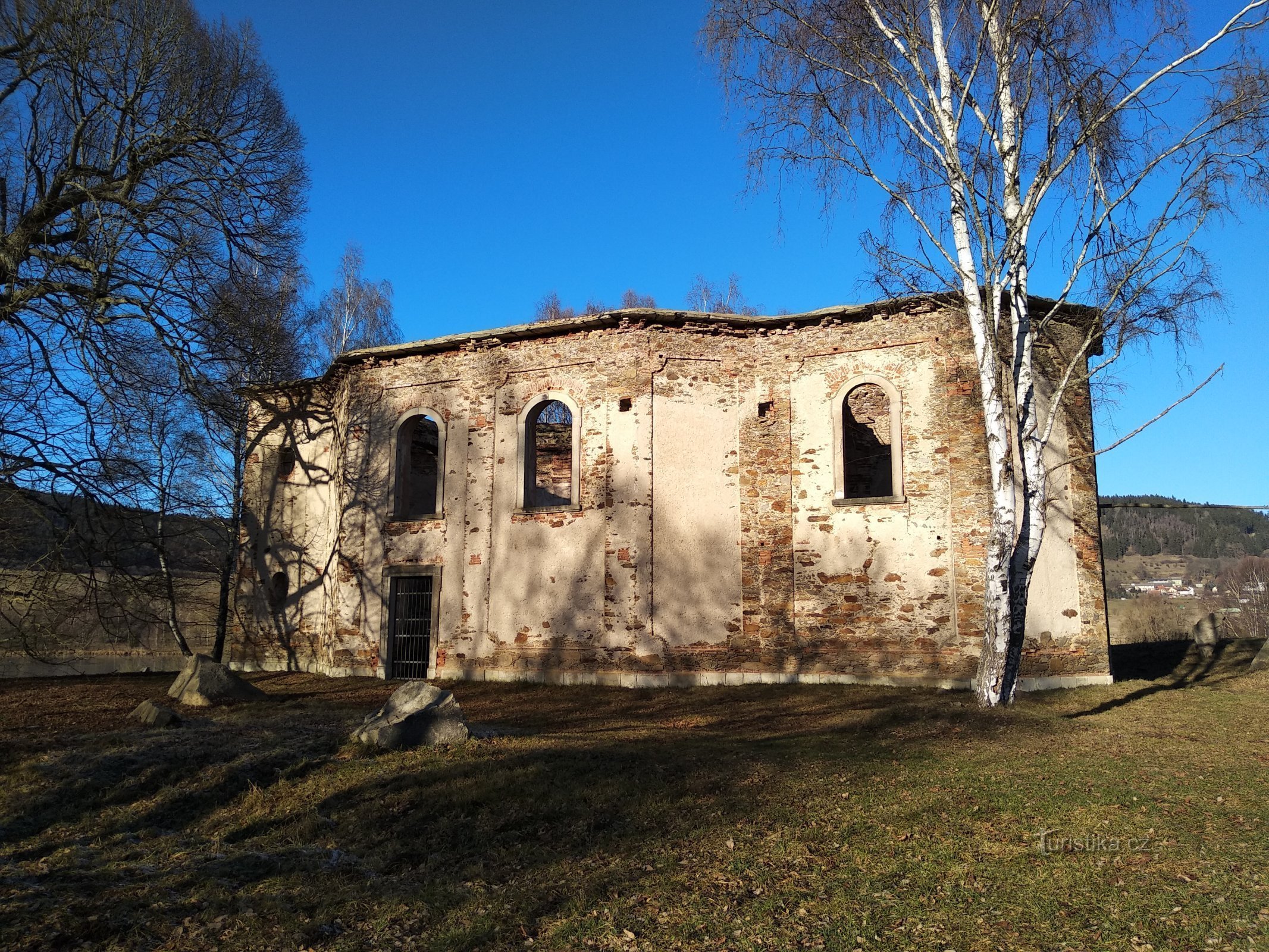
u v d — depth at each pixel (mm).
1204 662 19047
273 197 18609
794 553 16766
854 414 18969
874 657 15867
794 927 5500
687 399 17469
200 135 16906
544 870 6676
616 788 8578
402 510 19609
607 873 6504
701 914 5730
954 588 15453
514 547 17984
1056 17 12148
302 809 8445
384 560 19266
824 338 17188
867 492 18328
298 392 22750
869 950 5141
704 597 16812
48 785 9055
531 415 18484
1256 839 6848
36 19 14719
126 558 16797
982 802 7918
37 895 6480
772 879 6285
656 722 13250
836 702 14289
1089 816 7480
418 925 5848
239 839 7871
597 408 17688
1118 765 9414
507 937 5566
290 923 5887
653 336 17547
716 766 9531
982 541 15312
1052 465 16281
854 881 6195
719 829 7391
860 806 7902
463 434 18969
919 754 10039
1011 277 13188
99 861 7379
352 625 19453
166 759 9812
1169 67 11680
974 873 6250
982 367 12750
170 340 16219
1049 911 5562
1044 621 15680
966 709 12492
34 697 15961
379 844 7578
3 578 15172
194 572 26688
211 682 14938
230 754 10039
